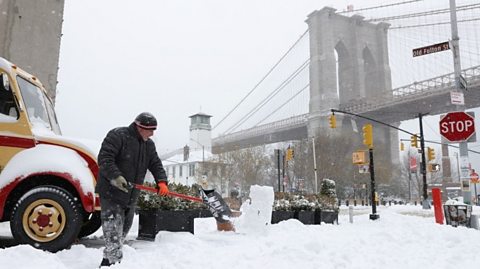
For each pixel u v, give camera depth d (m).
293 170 50.94
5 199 4.89
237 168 52.75
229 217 7.27
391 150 67.88
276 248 5.25
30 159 5.05
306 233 7.36
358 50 79.06
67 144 5.36
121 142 4.18
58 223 4.85
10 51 14.01
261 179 53.78
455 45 11.29
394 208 30.53
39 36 14.77
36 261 4.14
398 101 58.25
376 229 8.32
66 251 4.77
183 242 5.65
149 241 6.06
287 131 70.50
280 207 9.62
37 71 14.53
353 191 52.00
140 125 4.26
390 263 4.91
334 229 8.28
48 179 5.15
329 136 54.06
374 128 68.31
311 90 71.06
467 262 5.09
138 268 4.11
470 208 9.50
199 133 77.62
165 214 6.44
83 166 5.22
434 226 8.85
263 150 59.97
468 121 9.95
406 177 70.81
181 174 64.25
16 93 5.38
